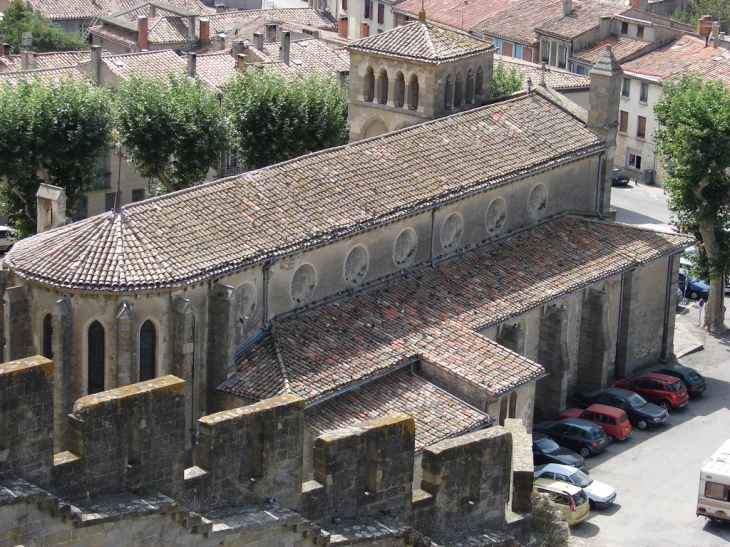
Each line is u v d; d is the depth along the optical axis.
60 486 35.66
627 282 89.06
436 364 70.62
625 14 151.25
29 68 134.25
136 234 64.88
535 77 130.62
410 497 42.97
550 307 82.19
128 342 62.47
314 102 105.69
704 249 100.44
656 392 87.44
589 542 70.56
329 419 64.94
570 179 91.44
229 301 64.50
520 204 87.00
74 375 63.47
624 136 143.88
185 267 64.12
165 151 100.56
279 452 40.00
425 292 77.25
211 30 162.00
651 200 135.88
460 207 81.50
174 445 37.75
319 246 71.00
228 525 38.44
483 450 44.62
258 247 67.94
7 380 34.19
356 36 184.62
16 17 166.88
